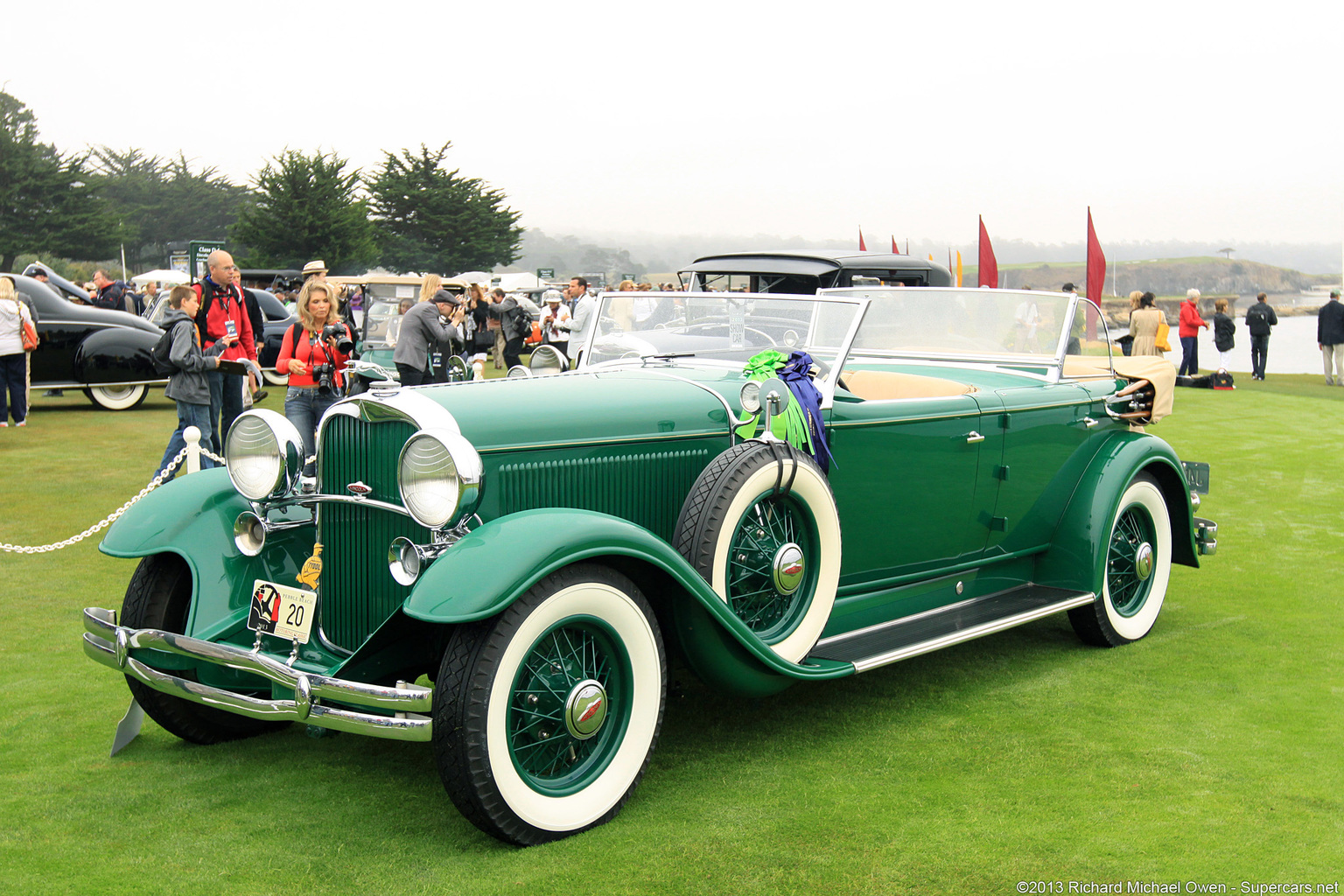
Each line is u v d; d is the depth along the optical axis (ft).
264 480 10.61
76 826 9.37
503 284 101.09
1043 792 10.11
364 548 10.16
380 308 46.26
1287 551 20.53
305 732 11.88
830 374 12.14
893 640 12.30
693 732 11.76
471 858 8.77
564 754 9.39
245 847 8.98
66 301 39.73
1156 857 8.82
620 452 10.84
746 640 10.14
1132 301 46.62
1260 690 13.07
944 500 13.29
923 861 8.73
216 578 10.73
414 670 10.37
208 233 312.91
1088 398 15.19
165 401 44.65
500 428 10.01
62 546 18.83
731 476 10.42
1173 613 16.60
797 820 9.49
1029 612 13.57
